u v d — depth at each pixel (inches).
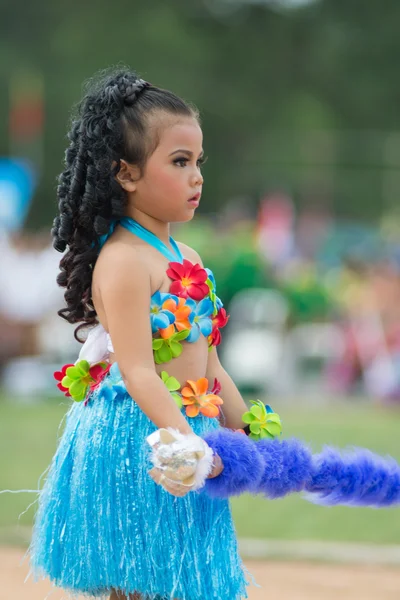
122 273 273.9
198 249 960.3
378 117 3444.9
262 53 3307.1
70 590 285.6
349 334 1068.5
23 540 485.7
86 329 296.7
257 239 1074.1
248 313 1005.8
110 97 283.7
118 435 276.2
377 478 286.4
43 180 2787.9
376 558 470.0
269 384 1045.2
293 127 3319.4
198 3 3319.4
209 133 3208.7
